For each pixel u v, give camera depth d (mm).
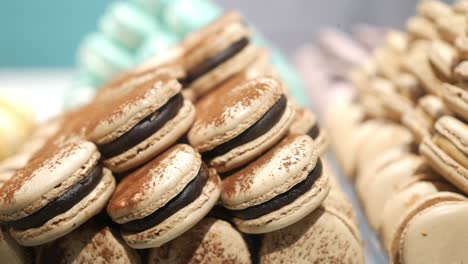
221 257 312
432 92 386
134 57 616
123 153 312
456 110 334
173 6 583
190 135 318
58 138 356
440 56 369
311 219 313
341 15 745
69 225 297
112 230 314
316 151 307
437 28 393
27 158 374
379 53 500
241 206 300
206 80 377
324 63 687
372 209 384
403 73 443
